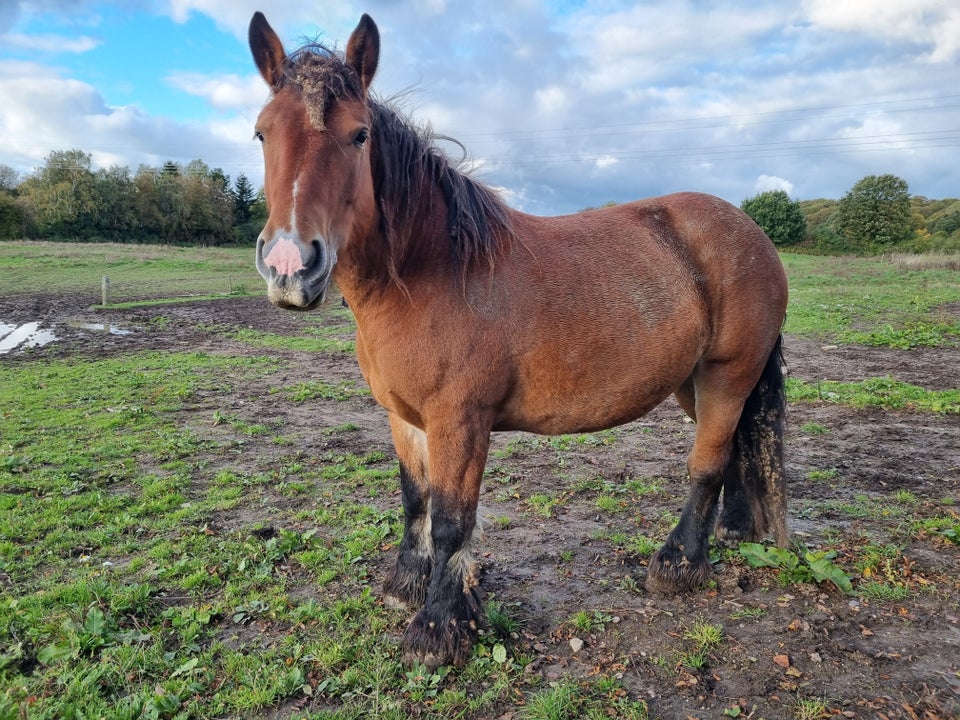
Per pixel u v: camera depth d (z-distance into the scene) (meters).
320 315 16.86
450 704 2.34
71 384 8.74
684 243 3.04
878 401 6.39
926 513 3.81
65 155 58.91
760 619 2.78
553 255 2.70
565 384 2.66
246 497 4.58
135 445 5.86
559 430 2.83
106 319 15.82
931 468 4.59
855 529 3.63
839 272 22.78
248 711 2.34
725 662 2.50
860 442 5.29
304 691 2.42
